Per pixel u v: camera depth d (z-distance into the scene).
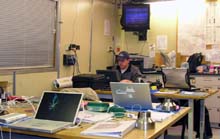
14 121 2.17
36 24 4.54
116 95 3.01
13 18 4.12
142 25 6.39
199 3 6.34
